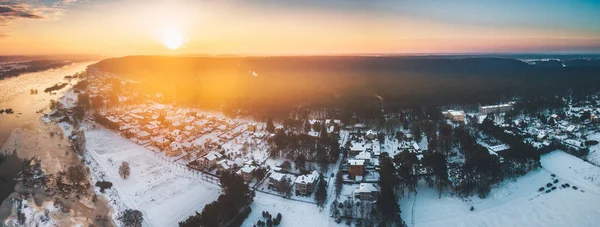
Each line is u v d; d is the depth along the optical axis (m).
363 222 168.62
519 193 197.25
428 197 195.25
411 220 174.38
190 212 179.25
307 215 177.75
